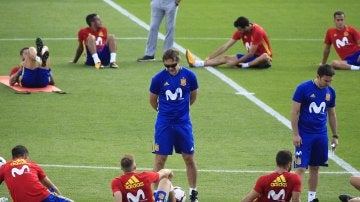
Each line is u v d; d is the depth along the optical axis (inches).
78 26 3353.8
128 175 1411.2
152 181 1419.8
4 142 1974.7
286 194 1411.2
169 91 1622.8
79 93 2399.1
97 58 2687.0
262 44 2706.7
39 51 2385.6
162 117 1635.1
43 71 2402.8
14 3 3737.7
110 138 2023.9
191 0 3949.3
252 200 1423.5
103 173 1786.4
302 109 1617.9
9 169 1473.9
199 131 2080.5
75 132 2062.0
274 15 3629.4
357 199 1507.1
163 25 3393.2
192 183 1644.9
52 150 1926.7
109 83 2513.5
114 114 2214.6
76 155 1897.1
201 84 2514.8
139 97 2375.7
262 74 2647.6
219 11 3708.2
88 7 3710.6
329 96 1616.6
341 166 1851.6
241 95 2406.5
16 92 2379.4
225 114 2224.4
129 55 2898.6
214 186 1724.9
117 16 3548.2
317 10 3730.3
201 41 3157.0
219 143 1995.6
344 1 3914.9
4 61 2765.7
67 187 1697.8
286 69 2719.0
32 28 3289.9
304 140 1614.2
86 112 2224.4
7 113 2193.7
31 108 2242.9
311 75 2642.7
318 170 1653.5
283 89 2475.4
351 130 2101.4
